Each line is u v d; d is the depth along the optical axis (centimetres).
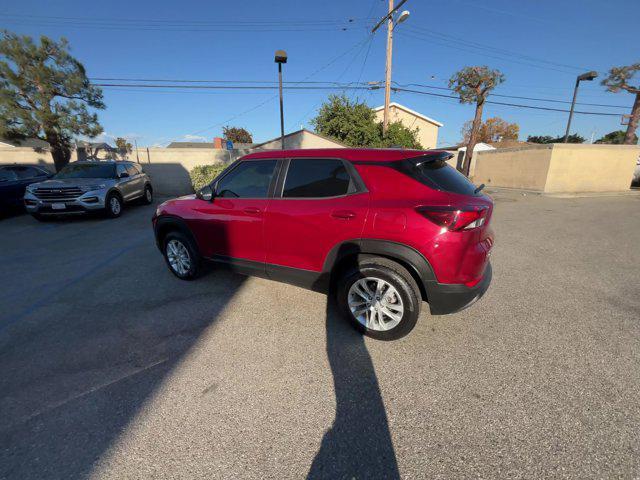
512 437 183
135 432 189
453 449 176
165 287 394
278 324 306
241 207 326
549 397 212
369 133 2341
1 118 1073
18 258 525
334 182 278
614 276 430
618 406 204
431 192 244
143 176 1134
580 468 165
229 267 356
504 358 254
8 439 184
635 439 180
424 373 237
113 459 173
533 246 579
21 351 269
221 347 271
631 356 256
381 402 210
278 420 197
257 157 325
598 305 345
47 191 780
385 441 182
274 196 308
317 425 193
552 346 270
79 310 339
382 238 249
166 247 420
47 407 208
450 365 246
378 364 247
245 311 331
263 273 330
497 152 1869
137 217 907
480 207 238
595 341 277
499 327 299
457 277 239
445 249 233
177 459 173
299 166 298
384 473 164
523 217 880
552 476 161
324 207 274
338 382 229
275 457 173
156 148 1609
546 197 1370
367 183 263
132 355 262
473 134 2181
